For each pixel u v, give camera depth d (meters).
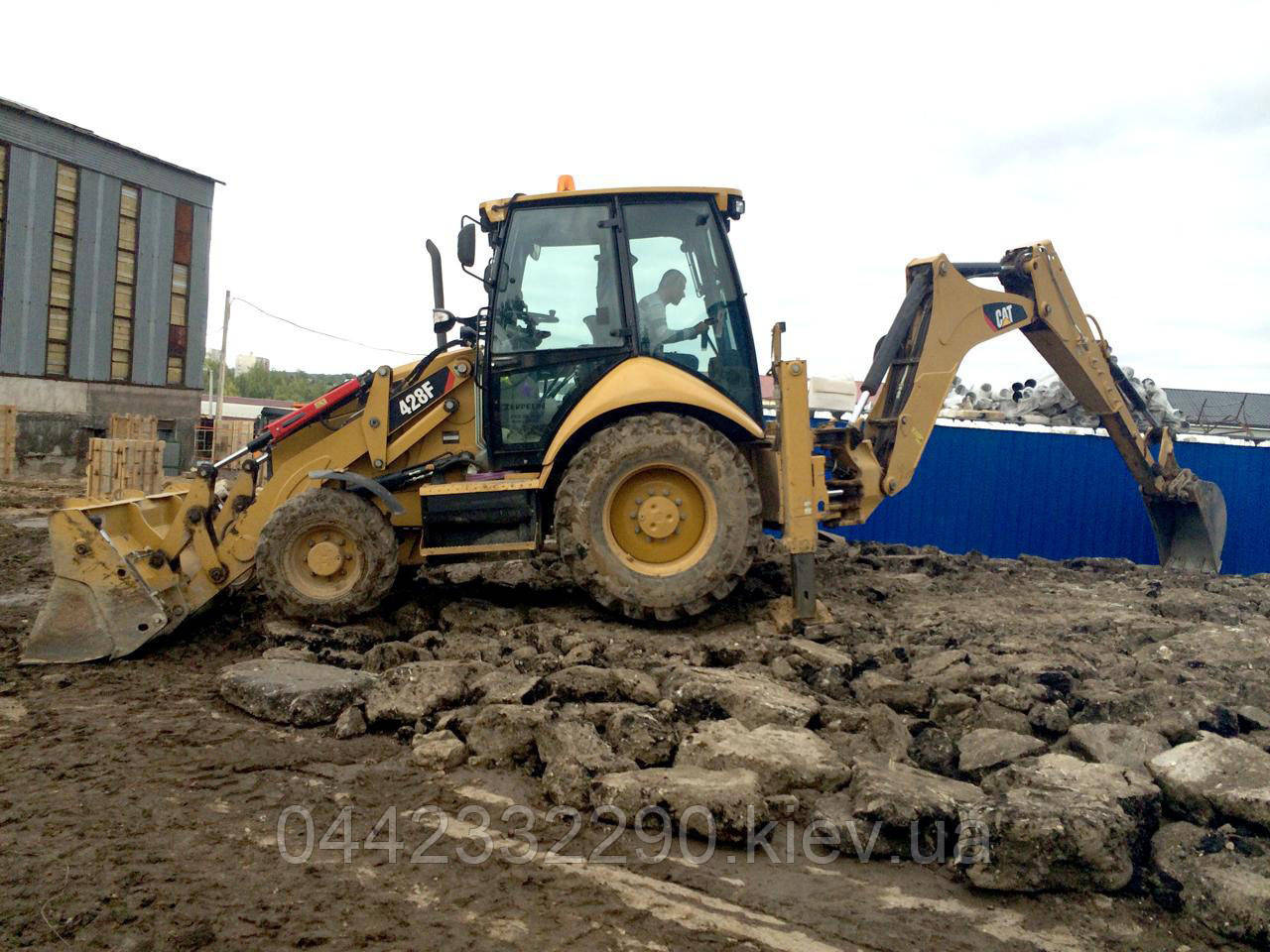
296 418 6.08
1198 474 10.62
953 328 6.85
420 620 5.82
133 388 22.72
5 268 19.56
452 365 6.14
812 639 5.30
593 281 5.75
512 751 3.96
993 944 2.78
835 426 6.67
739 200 5.91
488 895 2.95
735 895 3.01
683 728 4.07
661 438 5.27
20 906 2.77
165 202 23.06
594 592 5.30
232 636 5.73
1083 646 5.38
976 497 11.44
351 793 3.66
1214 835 3.17
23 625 6.12
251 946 2.61
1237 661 5.10
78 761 3.88
